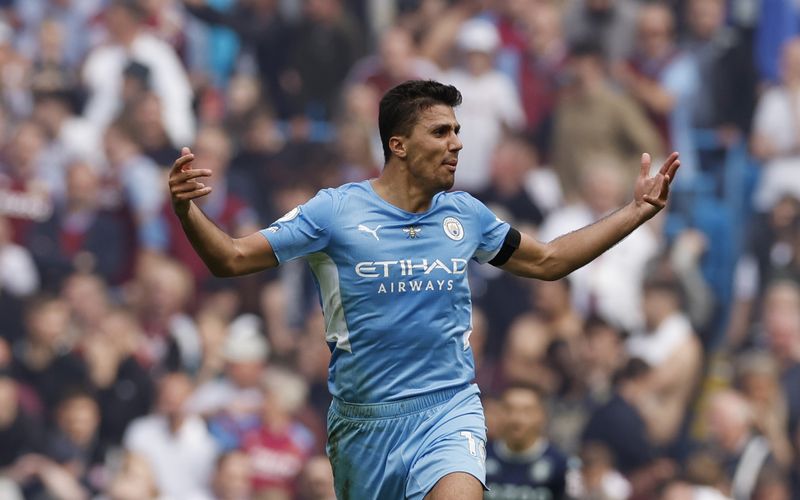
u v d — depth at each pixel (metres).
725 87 55.03
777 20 55.59
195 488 44.66
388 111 21.05
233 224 52.34
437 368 20.98
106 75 55.91
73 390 45.91
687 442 46.69
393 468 20.97
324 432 46.22
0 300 48.09
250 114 55.12
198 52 57.03
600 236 21.61
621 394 43.91
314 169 53.59
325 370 47.28
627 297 50.28
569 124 53.38
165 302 49.22
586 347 46.53
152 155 53.72
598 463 42.22
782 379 47.09
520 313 49.09
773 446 44.19
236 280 50.75
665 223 52.97
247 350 46.09
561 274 21.81
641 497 42.62
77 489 45.25
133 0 56.62
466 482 20.31
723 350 50.75
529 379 34.25
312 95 57.06
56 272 51.34
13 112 55.78
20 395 46.00
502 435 34.00
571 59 53.91
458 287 21.05
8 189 52.19
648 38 54.94
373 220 20.89
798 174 53.66
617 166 53.03
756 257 52.75
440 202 21.30
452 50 55.75
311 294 51.25
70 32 58.28
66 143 54.75
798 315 48.00
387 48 54.94
